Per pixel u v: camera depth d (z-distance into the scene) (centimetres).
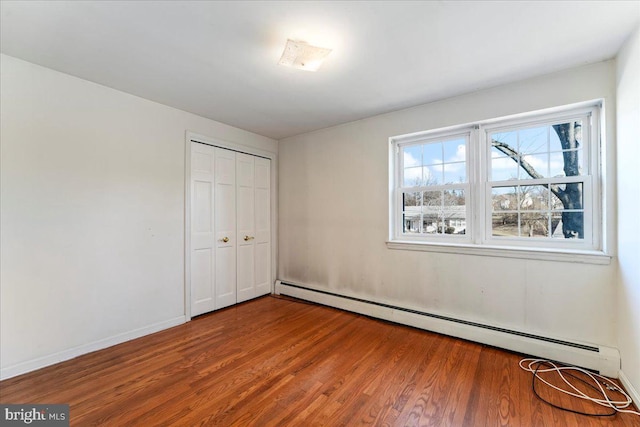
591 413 162
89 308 236
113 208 251
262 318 313
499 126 255
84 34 175
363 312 322
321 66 212
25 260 206
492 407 168
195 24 166
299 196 391
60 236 221
